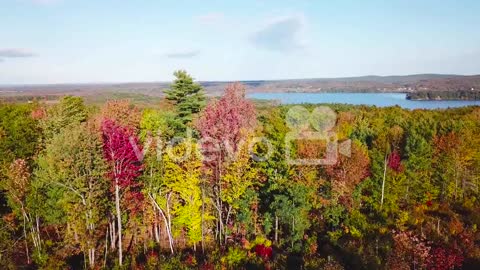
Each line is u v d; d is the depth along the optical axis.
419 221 39.62
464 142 46.00
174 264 29.12
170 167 32.34
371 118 77.69
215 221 36.88
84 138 29.56
